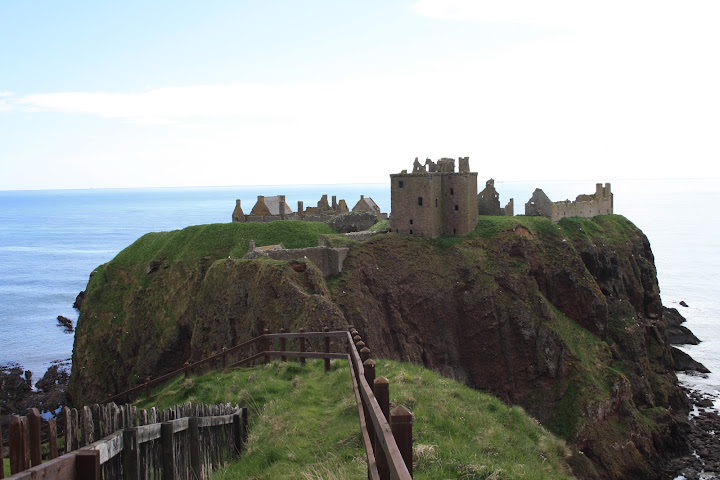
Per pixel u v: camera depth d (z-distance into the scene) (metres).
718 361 102.12
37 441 9.22
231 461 19.06
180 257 85.25
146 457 12.84
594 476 54.41
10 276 195.00
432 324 80.25
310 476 14.95
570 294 86.94
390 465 8.27
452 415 21.84
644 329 94.31
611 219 109.44
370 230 94.50
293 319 56.16
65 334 121.19
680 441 73.94
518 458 19.88
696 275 179.75
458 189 89.38
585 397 73.56
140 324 80.81
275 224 91.62
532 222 94.38
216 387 29.39
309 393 24.30
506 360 79.62
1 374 93.31
